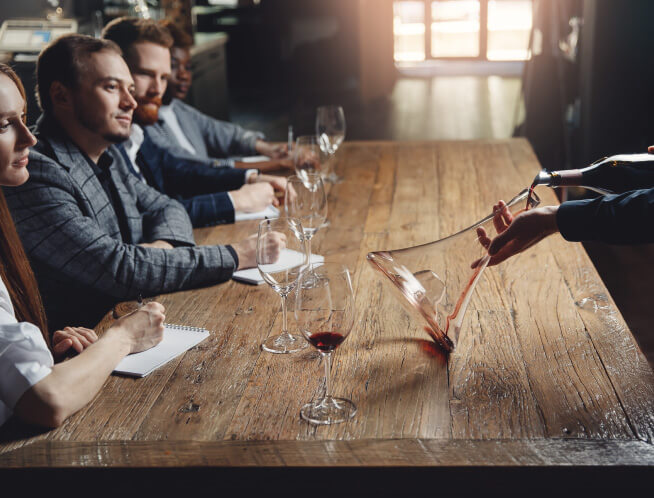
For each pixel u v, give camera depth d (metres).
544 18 4.94
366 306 1.62
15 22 4.04
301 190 1.94
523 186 2.53
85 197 1.93
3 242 1.39
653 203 1.24
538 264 1.81
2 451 1.13
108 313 1.64
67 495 1.11
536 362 1.35
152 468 1.08
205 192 2.69
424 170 2.80
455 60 9.79
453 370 1.34
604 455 1.07
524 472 1.06
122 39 2.56
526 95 5.19
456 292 1.37
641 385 1.26
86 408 1.24
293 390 1.28
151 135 2.89
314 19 8.70
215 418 1.20
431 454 1.09
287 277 1.45
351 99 7.88
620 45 4.72
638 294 3.36
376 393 1.27
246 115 7.17
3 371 1.17
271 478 1.08
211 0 9.24
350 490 1.08
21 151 1.50
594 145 4.95
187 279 1.75
